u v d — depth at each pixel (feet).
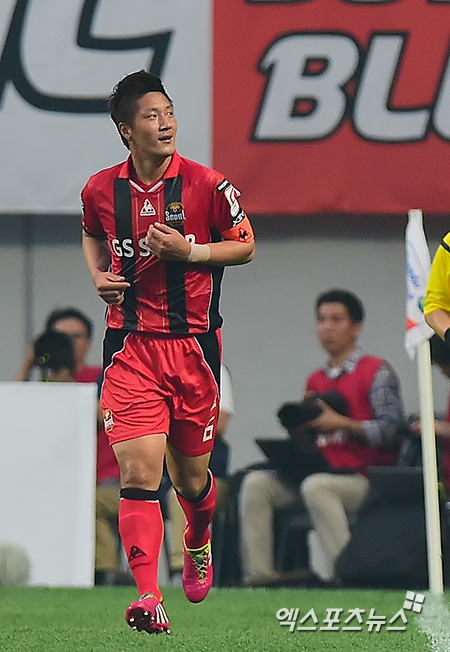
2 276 109.40
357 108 99.81
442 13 99.09
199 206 48.16
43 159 100.58
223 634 53.06
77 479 75.72
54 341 87.86
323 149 100.07
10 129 100.37
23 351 109.19
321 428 84.23
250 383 109.19
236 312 109.60
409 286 73.10
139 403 47.67
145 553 46.62
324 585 81.30
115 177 48.39
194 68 99.86
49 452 75.56
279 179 100.17
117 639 50.88
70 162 100.63
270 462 82.58
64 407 75.66
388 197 99.96
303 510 83.05
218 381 49.55
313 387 89.92
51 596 70.38
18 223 109.40
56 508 75.66
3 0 99.86
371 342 108.58
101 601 67.92
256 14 99.66
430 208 99.91
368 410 87.15
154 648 47.85
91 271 49.26
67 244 109.81
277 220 109.29
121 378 48.16
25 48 100.12
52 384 75.72
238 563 85.05
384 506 78.84
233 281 109.60
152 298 48.26
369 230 108.78
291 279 109.29
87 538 75.97
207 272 48.70
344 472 82.12
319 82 99.76
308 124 100.01
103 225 48.80
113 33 100.07
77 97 100.32
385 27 99.19
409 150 99.76
